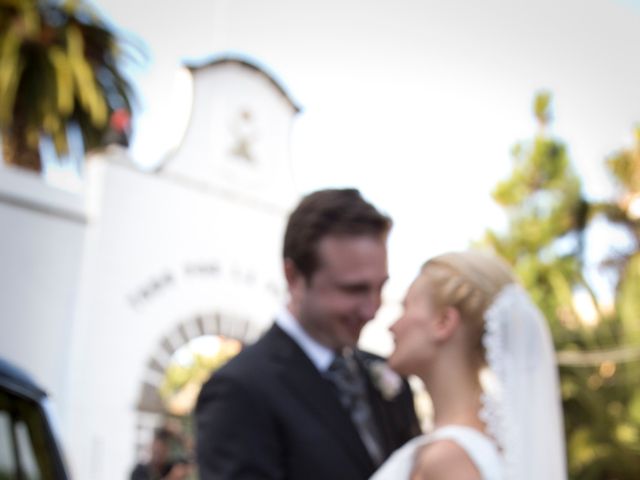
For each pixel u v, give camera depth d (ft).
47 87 49.16
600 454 57.00
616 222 65.21
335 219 8.63
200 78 44.60
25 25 48.98
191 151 43.32
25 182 38.09
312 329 8.77
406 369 6.97
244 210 44.34
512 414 6.50
